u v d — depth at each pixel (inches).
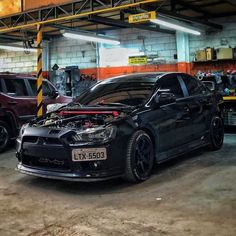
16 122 310.8
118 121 188.1
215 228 134.3
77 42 563.8
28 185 201.8
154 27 450.6
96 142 179.2
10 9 379.9
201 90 266.7
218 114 279.0
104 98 231.5
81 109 214.1
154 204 162.9
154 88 221.8
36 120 221.6
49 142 188.1
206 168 222.5
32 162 199.3
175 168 225.5
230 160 241.9
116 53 527.2
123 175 189.3
